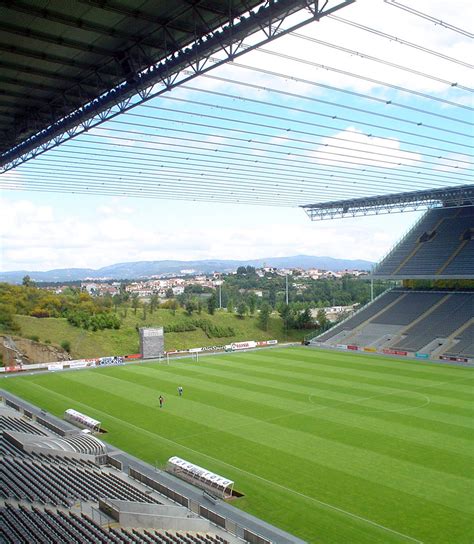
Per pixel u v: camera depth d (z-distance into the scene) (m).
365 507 26.61
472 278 79.56
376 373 62.69
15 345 76.38
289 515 26.06
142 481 30.25
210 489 29.08
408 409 45.50
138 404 49.62
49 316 94.94
